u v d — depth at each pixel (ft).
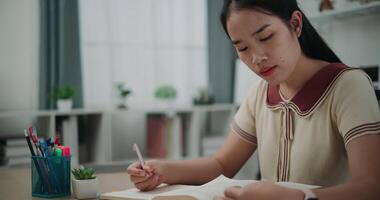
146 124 11.32
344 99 3.13
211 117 11.84
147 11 11.10
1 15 9.84
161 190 3.37
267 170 3.78
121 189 3.61
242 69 10.81
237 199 2.50
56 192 3.34
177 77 11.51
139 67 11.09
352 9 7.49
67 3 9.82
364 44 8.10
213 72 11.49
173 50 11.43
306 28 3.30
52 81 9.75
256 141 4.02
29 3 10.07
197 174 3.73
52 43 9.70
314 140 3.36
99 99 10.72
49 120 9.41
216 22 11.39
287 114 3.54
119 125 11.18
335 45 8.59
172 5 11.34
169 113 10.73
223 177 3.35
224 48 11.51
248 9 2.88
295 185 2.92
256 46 2.92
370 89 3.14
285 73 3.02
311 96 3.37
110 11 10.74
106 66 10.77
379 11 7.61
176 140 10.75
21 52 10.05
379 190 2.63
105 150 9.80
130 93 10.37
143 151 11.45
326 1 8.04
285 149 3.57
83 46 10.53
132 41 10.99
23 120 10.12
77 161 9.66
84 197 3.26
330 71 3.32
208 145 10.82
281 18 2.96
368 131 2.89
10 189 3.62
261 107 3.84
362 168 2.76
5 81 9.95
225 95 11.60
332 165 3.33
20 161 8.73
